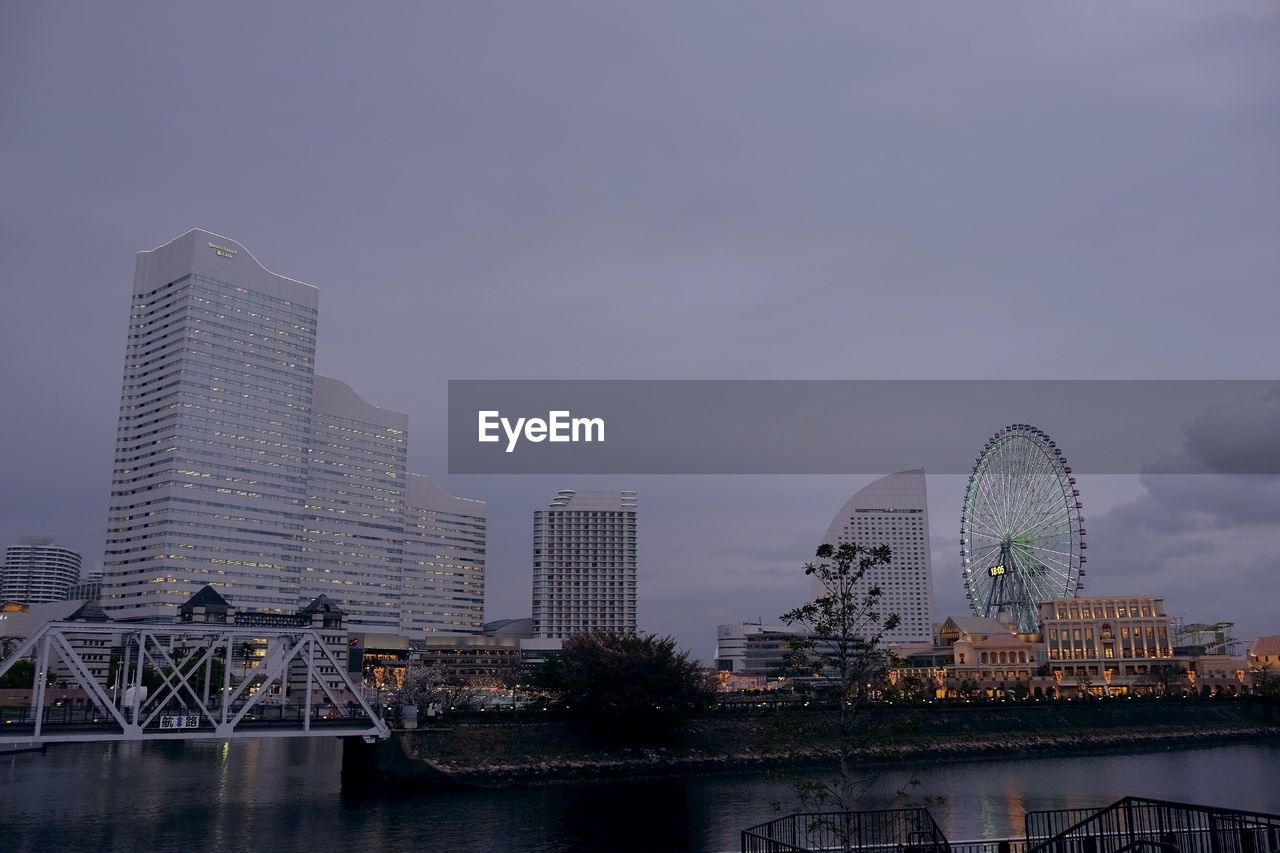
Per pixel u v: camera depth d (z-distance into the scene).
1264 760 151.25
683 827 89.31
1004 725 171.62
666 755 133.12
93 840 82.94
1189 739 181.00
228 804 102.38
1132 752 166.12
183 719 103.00
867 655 55.12
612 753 131.12
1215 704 199.38
